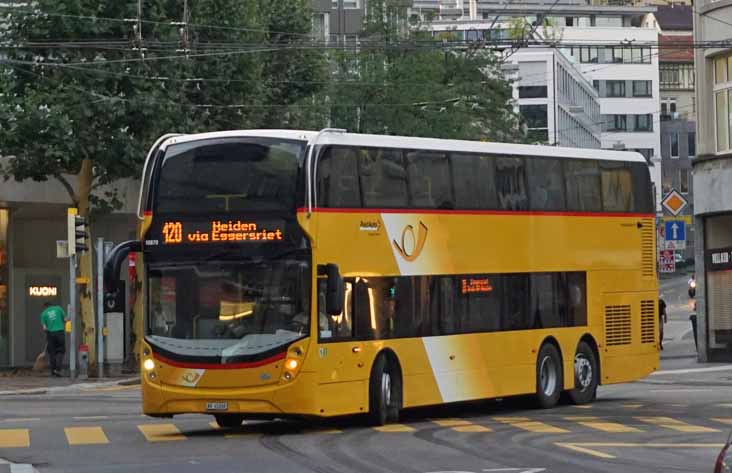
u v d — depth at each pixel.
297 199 27.84
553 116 162.00
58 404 38.81
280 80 68.94
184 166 28.47
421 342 30.92
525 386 34.31
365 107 83.44
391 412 30.20
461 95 90.69
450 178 32.16
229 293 27.92
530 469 21.75
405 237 30.55
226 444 26.20
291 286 27.75
